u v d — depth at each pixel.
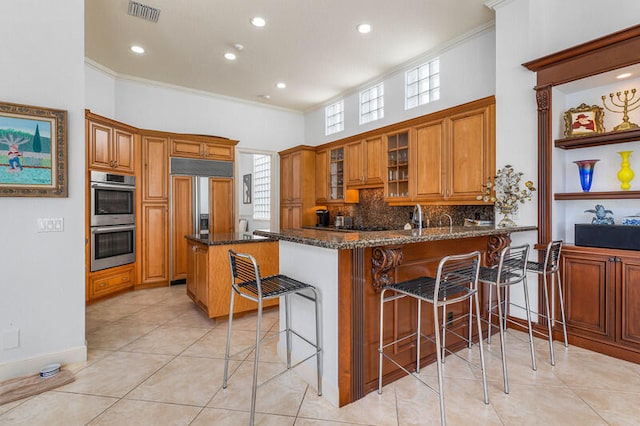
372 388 2.04
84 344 2.43
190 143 4.96
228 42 3.87
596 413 1.80
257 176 7.89
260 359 2.47
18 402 1.91
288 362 2.30
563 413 1.80
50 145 2.25
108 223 4.06
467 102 3.74
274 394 2.01
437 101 4.12
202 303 3.36
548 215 2.80
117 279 4.21
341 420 1.76
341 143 5.27
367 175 4.80
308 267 2.12
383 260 1.94
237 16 3.35
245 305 3.38
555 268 2.55
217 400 1.94
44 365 2.27
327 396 1.94
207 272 3.19
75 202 2.37
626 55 2.35
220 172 5.23
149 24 3.48
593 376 2.19
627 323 2.40
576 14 2.81
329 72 4.75
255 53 4.16
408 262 2.26
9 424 1.72
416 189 3.99
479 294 2.82
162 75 4.83
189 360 2.45
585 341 2.62
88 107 4.32
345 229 5.21
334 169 5.55
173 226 4.80
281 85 5.24
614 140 2.56
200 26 3.53
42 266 2.26
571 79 2.64
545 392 2.01
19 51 2.17
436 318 1.67
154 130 4.79
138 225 4.52
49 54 2.27
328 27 3.57
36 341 2.25
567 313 2.72
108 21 3.42
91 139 3.83
